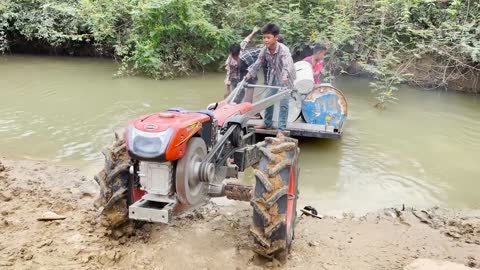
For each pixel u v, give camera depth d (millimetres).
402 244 4148
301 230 4344
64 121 7781
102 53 14188
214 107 4586
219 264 3588
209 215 4543
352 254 3902
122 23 12844
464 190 5574
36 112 8305
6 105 8742
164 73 11422
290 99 6750
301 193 5387
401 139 7371
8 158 6121
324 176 5871
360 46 11664
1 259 3469
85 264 3488
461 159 6578
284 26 11703
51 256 3562
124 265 3535
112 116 8094
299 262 3688
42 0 13844
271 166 3482
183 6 11414
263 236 3453
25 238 3826
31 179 5395
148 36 11766
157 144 3141
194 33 11977
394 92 10648
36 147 6574
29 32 13664
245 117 4141
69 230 4012
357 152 6738
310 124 6758
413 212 4883
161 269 3496
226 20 12461
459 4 10883
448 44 10797
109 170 3758
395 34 11406
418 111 9094
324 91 6703
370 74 11734
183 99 9359
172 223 4262
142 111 8422
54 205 4605
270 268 3553
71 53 14602
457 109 9320
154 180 3338
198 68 12484
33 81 10859
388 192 5477
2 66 12672
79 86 10406
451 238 4328
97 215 4328
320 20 11883
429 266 3471
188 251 3752
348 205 5117
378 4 11695
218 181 3889
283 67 6027
